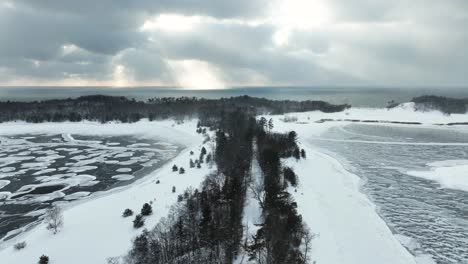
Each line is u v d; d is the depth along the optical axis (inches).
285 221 1779.0
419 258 1754.4
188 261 1488.7
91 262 1697.8
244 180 2519.7
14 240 2042.3
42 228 2117.4
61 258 1743.4
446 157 3971.5
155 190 2711.6
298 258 1520.7
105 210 2348.7
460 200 2549.2
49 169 3668.8
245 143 3622.0
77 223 2153.1
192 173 3132.4
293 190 2564.0
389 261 1708.9
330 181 2925.7
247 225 1830.7
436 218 2235.5
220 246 1595.7
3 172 3545.8
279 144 3715.6
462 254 1802.4
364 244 1851.6
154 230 1827.0
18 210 2529.5
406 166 3540.8
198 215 1925.4
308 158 3715.6
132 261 1566.2
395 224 2142.0
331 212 2239.2
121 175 3425.2
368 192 2716.5
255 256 1546.5
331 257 1685.5
